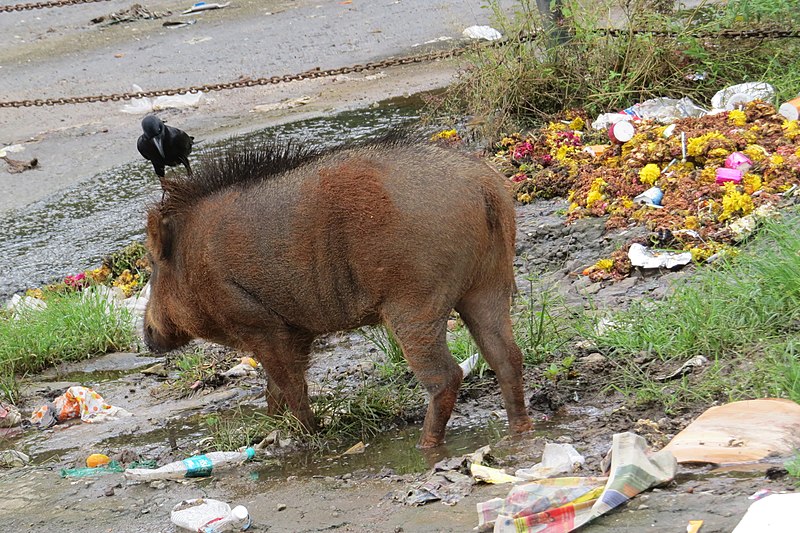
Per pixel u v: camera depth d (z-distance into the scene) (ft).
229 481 18.70
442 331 18.35
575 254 27.48
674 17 39.52
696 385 18.99
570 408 19.79
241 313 19.52
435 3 61.62
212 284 19.56
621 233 27.48
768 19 38.04
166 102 49.90
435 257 17.84
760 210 25.67
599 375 20.92
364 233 18.01
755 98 33.17
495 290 18.79
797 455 14.48
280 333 19.69
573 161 32.45
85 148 45.60
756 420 16.03
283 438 20.31
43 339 28.19
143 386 26.08
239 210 19.22
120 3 71.31
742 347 19.86
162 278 20.67
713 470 14.78
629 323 22.21
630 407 18.94
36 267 34.30
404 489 16.61
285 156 19.38
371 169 18.20
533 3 42.29
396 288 18.10
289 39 58.75
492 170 18.67
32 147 46.42
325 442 20.22
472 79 39.65
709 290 22.08
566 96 37.73
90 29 65.98
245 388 24.79
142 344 29.07
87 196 40.19
